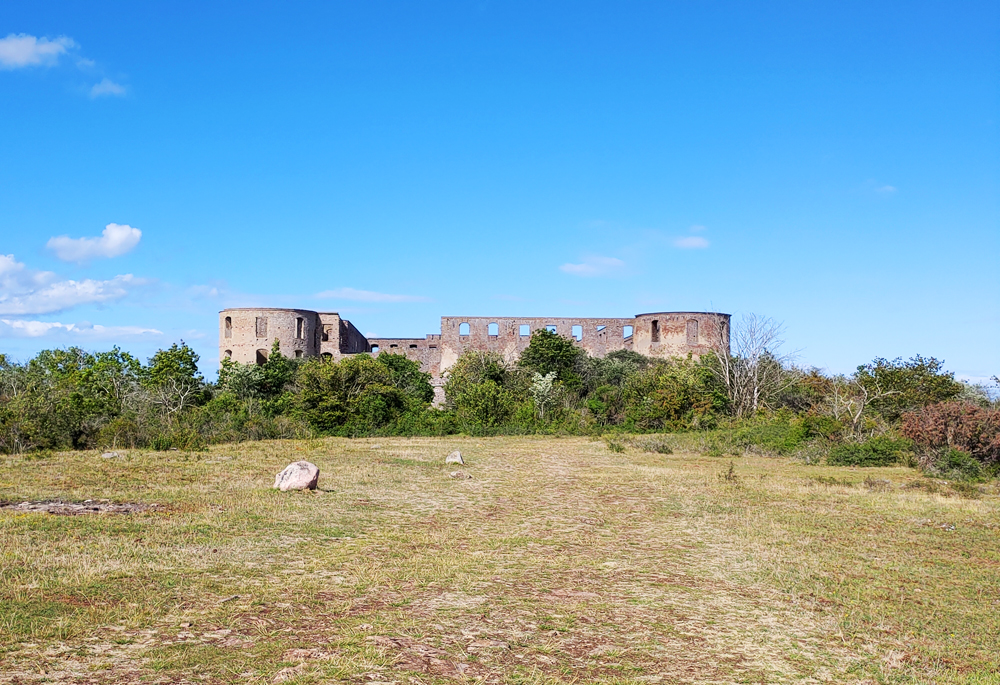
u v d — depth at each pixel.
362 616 9.06
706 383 54.25
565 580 11.23
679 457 32.47
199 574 10.69
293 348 85.38
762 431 38.78
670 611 9.83
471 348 92.25
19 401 32.06
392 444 35.97
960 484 21.39
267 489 19.06
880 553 13.31
